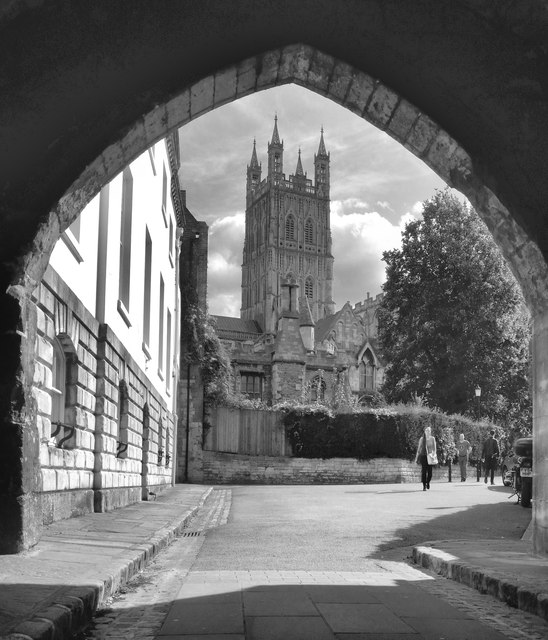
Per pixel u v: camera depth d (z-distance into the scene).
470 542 8.82
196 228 35.84
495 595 5.70
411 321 47.00
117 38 6.47
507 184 6.82
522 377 45.78
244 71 6.80
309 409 35.16
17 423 6.48
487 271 45.28
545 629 4.68
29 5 6.18
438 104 6.92
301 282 134.75
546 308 6.73
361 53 6.86
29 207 6.47
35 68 6.38
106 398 11.93
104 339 11.64
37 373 8.07
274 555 8.54
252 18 6.64
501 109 6.75
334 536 10.45
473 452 37.94
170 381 26.38
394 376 47.84
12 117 6.38
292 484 33.88
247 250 144.50
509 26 6.54
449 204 47.38
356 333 96.75
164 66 6.59
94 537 8.09
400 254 47.94
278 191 136.88
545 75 6.64
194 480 32.94
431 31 6.68
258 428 34.69
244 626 4.68
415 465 36.31
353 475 35.12
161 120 6.84
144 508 13.77
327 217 139.12
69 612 4.21
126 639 4.30
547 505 6.65
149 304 18.61
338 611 5.18
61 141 6.46
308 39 6.77
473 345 43.75
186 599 5.58
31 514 6.70
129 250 14.71
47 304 8.34
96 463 11.62
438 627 4.71
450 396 44.62
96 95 6.49
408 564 7.93
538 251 6.73
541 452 6.80
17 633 3.53
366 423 35.44
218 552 8.76
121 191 13.41
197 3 6.54
